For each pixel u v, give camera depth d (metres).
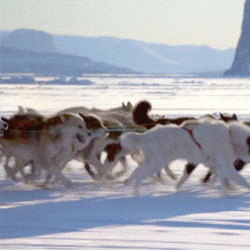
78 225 7.59
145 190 11.33
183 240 6.62
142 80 130.88
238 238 6.75
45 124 11.67
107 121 12.94
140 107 13.36
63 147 11.74
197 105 39.75
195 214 8.50
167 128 10.92
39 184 12.22
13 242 6.51
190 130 10.83
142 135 10.93
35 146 11.59
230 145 10.87
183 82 112.88
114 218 8.15
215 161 10.72
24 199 10.20
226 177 10.60
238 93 61.41
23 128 11.69
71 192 11.09
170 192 11.05
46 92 58.69
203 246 6.32
